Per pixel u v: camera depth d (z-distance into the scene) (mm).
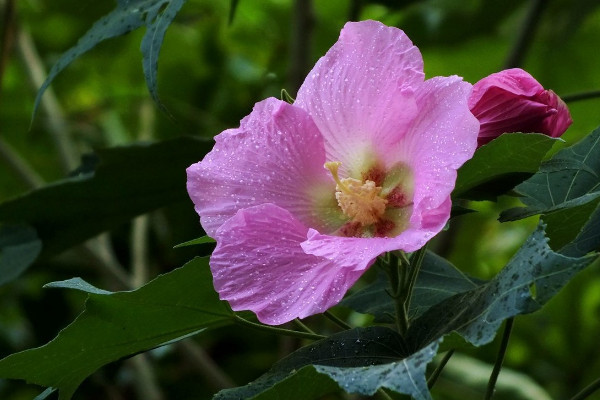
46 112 1267
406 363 745
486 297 769
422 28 1259
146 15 879
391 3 1104
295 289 783
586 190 844
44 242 1069
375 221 813
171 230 1277
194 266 800
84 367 830
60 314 1283
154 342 833
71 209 1053
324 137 817
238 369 1316
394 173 813
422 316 799
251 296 785
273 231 792
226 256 790
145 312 814
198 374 1303
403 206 810
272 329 830
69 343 812
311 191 816
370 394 735
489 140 799
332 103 812
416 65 796
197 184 811
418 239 767
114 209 1059
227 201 809
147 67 860
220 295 786
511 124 797
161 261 1303
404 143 803
